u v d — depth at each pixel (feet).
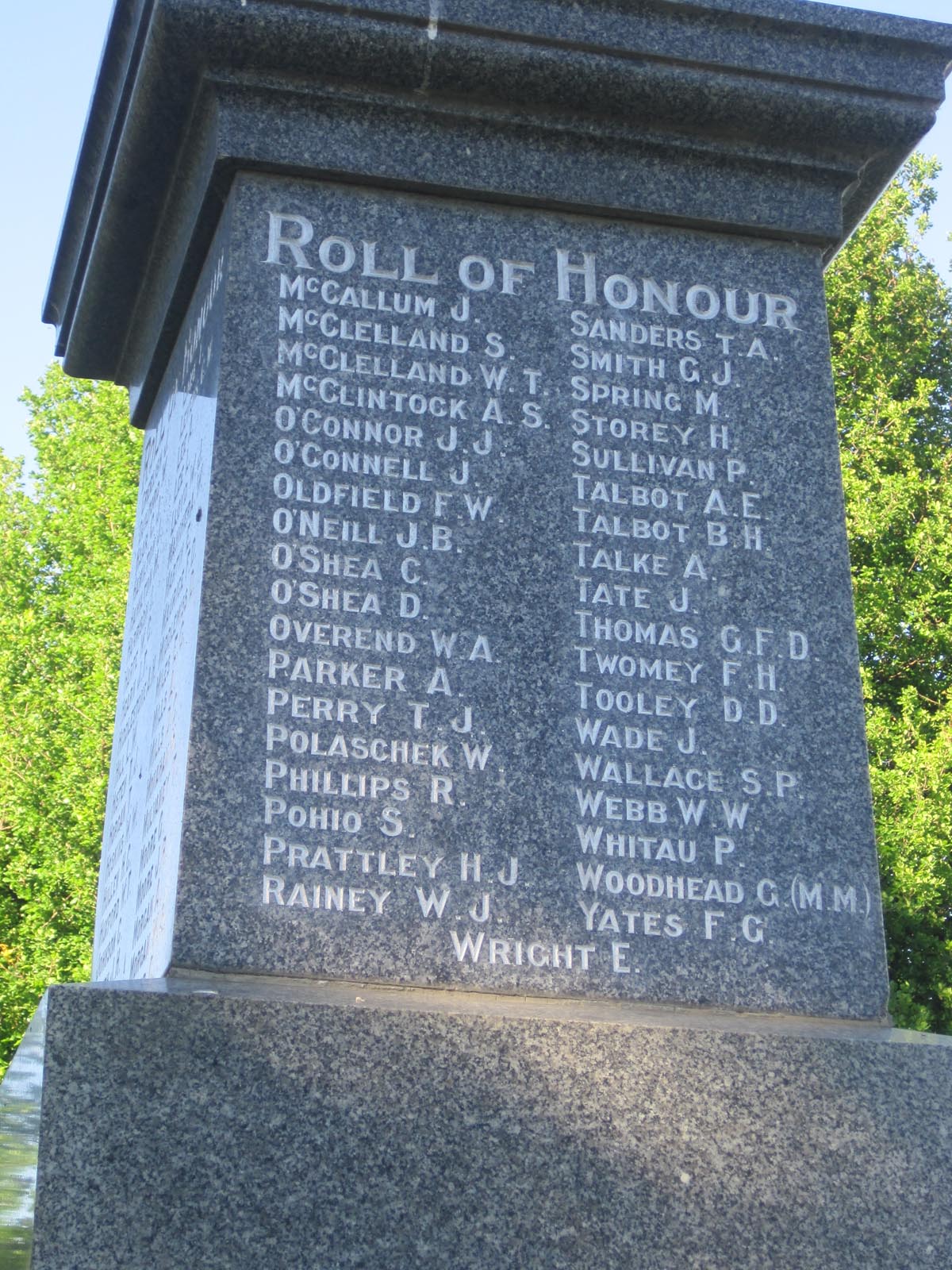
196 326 13.98
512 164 13.17
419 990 10.79
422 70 12.92
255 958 10.67
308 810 11.11
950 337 55.77
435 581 11.95
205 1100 9.39
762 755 12.00
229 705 11.27
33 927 50.03
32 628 53.78
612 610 12.17
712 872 11.59
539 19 13.05
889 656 49.21
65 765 50.26
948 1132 10.37
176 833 11.19
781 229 13.57
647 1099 10.05
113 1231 9.01
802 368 13.30
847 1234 10.00
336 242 12.77
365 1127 9.58
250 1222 9.22
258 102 12.89
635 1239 9.73
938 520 48.70
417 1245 9.42
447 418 12.46
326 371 12.38
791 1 13.57
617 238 13.33
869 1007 11.48
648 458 12.71
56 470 64.39
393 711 11.51
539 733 11.69
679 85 13.21
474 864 11.24
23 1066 9.91
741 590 12.46
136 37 13.62
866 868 11.85
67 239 16.90
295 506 11.93
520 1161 9.73
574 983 11.08
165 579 14.24
